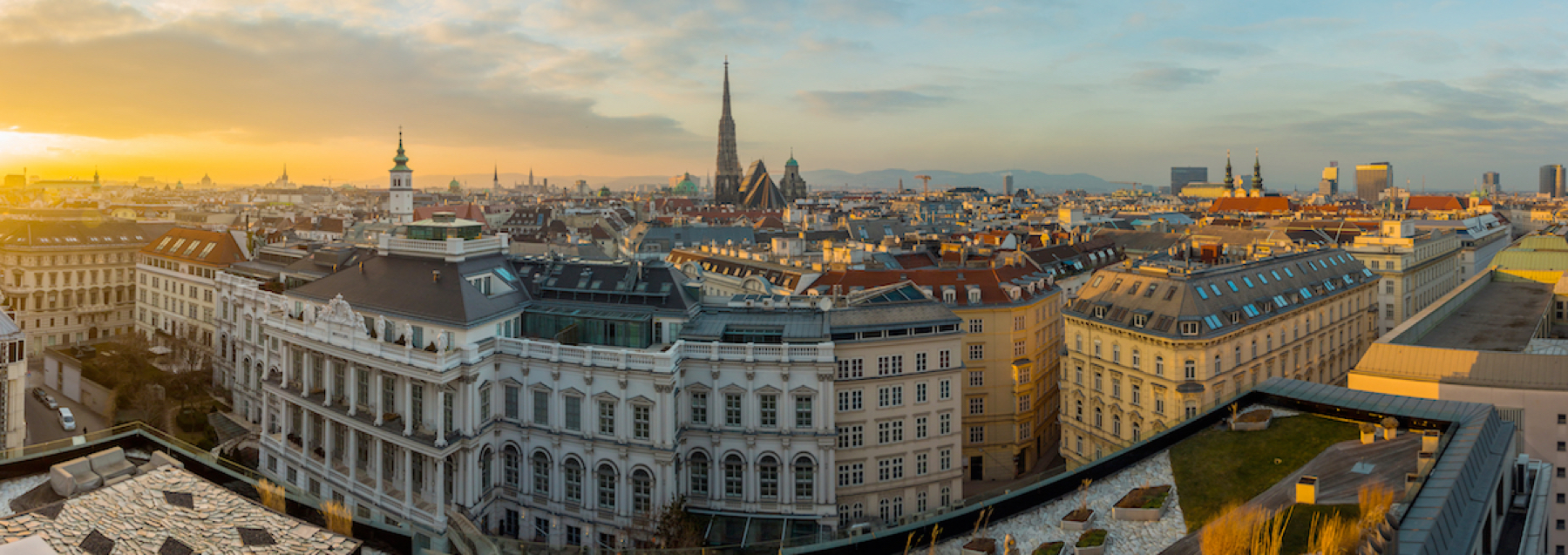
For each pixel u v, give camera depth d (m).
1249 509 57.56
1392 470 61.09
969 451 123.62
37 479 65.06
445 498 90.44
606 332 95.12
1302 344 127.00
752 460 88.69
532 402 91.75
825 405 87.44
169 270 175.75
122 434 73.31
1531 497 71.00
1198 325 103.25
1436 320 119.38
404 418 90.00
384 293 100.00
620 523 86.44
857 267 154.88
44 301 187.25
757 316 96.06
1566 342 106.38
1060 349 140.12
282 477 104.75
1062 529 59.19
